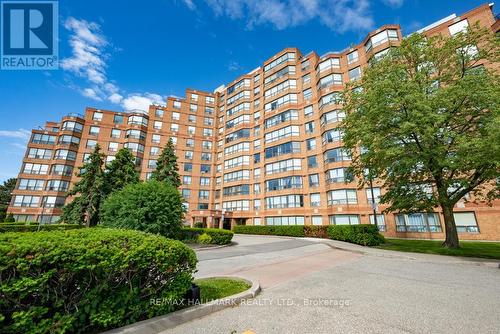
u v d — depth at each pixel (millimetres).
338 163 30703
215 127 54375
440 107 13430
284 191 36188
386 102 14383
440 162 12500
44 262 3350
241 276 8188
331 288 6922
